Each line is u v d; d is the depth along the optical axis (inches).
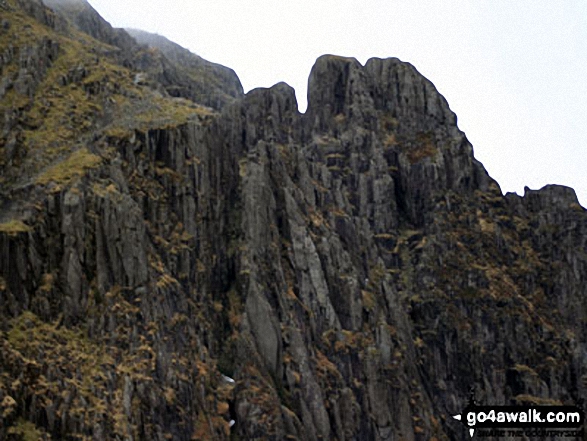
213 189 4296.3
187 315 3814.0
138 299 3567.9
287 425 3796.8
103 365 3304.6
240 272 4165.8
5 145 3860.7
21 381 3002.0
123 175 3838.6
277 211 4475.9
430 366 4854.8
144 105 4338.1
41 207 3474.4
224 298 4151.1
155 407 3376.0
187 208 4089.6
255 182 4362.7
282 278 4244.6
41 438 2940.5
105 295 3481.8
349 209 5049.2
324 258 4527.6
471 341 4943.4
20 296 3282.5
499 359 4963.1
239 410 3713.1
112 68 4571.9
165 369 3521.2
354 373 4320.9
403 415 4394.7
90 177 3668.8
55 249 3442.4
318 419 3988.7
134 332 3484.3
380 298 4741.6
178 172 4126.5
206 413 3602.4
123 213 3631.9
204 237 4141.2
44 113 4069.9
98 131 4020.7
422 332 4936.0
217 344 3978.8
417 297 5032.0
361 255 4904.0
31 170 3779.5
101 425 3115.2
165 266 3850.9
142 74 4722.0
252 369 3860.7
